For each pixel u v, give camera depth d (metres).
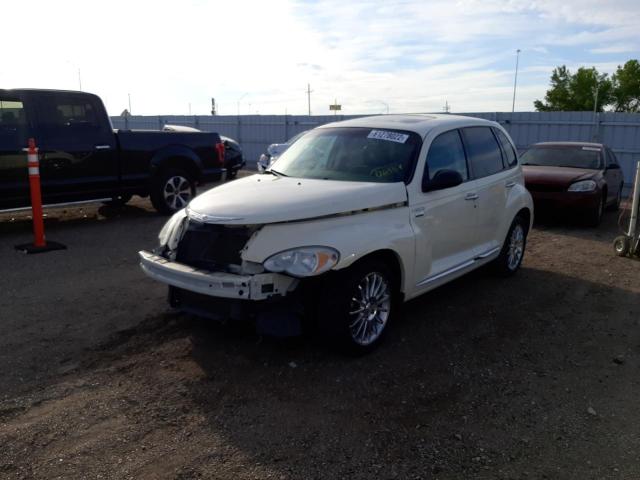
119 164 10.04
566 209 10.39
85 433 3.53
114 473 3.15
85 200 9.75
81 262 7.46
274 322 4.28
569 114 19.36
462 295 6.32
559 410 3.93
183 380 4.22
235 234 4.35
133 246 8.43
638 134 18.33
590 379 4.40
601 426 3.74
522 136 20.36
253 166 26.56
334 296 4.36
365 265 4.48
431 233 5.22
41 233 8.12
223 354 4.65
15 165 8.78
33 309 5.66
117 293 6.19
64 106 9.33
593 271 7.51
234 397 3.99
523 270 7.48
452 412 3.86
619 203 13.49
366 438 3.52
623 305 6.15
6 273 6.91
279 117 26.38
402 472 3.20
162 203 10.75
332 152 5.61
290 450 3.38
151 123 32.75
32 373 4.32
